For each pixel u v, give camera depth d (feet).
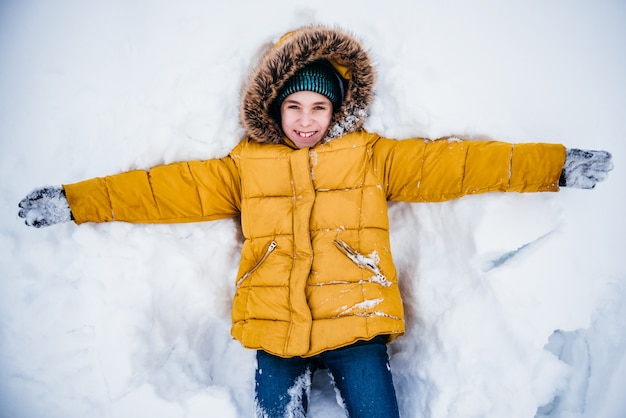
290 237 4.47
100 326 4.41
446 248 4.67
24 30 5.25
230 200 4.86
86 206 4.42
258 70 4.55
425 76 4.72
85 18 5.29
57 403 4.27
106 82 5.00
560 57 4.77
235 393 4.66
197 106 4.85
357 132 4.76
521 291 4.14
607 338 4.06
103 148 4.82
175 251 4.84
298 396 4.17
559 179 4.16
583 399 4.07
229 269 5.10
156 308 4.68
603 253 4.18
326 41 4.38
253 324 4.26
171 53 5.03
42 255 4.50
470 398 4.06
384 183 4.66
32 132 4.87
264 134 4.78
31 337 4.37
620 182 4.35
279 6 5.15
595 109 4.54
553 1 5.05
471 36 4.88
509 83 4.67
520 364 4.02
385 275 4.33
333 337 4.08
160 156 4.86
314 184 4.57
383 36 4.97
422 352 4.55
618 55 4.76
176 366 4.62
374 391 3.98
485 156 4.25
